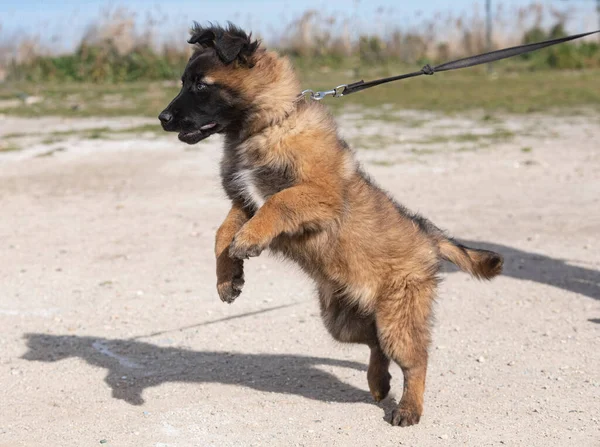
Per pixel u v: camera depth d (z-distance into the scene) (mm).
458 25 35094
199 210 10289
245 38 4824
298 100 4832
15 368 5609
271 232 4500
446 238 5082
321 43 33719
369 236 4719
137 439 4453
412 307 4707
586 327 6227
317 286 5086
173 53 30266
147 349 5965
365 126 16984
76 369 5582
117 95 23812
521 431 4461
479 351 5805
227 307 6895
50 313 6801
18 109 20828
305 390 5195
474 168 12578
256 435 4477
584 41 35625
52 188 11703
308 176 4652
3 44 30312
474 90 24297
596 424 4527
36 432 4570
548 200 10469
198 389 5199
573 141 14766
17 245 8836
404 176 12047
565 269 7734
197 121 4832
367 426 4602
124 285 7488
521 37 35969
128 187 11672
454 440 4379
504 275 7613
